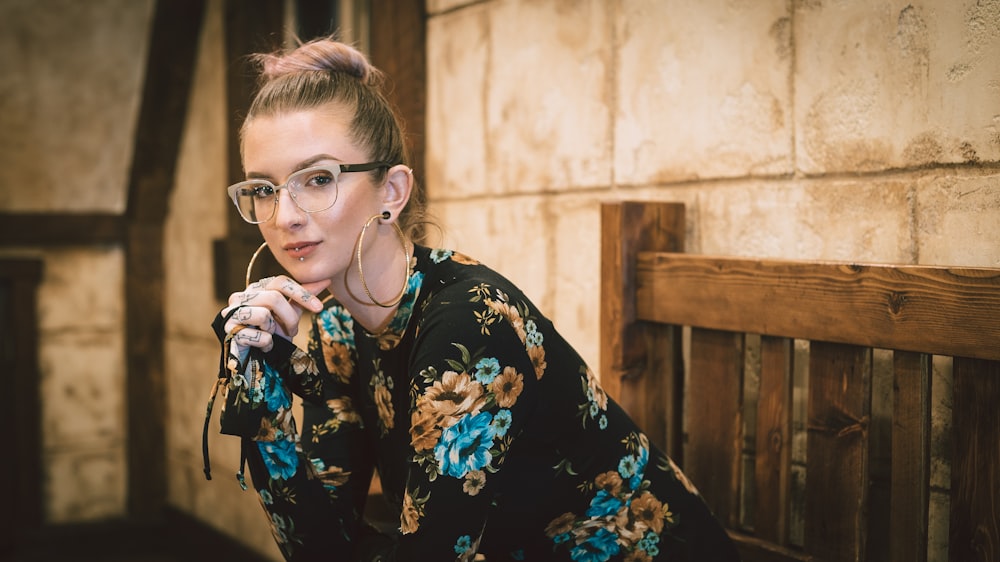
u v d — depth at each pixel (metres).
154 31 4.06
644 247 1.91
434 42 2.74
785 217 1.79
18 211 4.20
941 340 1.38
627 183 2.14
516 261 2.48
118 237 4.41
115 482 4.50
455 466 1.26
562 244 2.32
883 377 1.62
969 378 1.38
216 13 3.90
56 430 4.36
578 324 2.29
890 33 1.60
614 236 1.90
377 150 1.38
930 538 1.58
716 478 1.78
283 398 1.41
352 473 1.61
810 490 1.61
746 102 1.86
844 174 1.69
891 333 1.45
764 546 1.67
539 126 2.38
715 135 1.92
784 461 1.65
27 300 4.23
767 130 1.82
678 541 1.48
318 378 1.44
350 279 1.40
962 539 1.40
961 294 1.36
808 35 1.74
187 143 4.20
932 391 1.56
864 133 1.65
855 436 1.53
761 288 1.65
